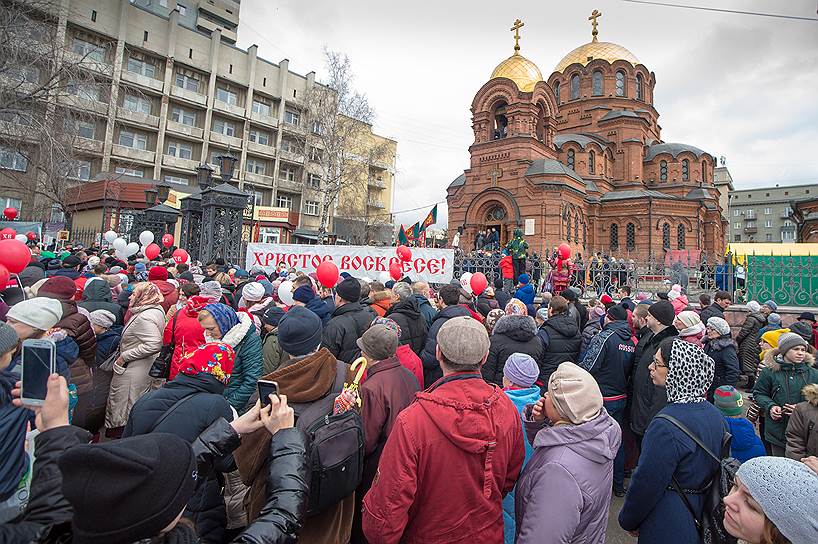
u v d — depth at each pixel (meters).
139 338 4.67
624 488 5.14
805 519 1.51
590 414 2.41
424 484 2.21
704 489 2.50
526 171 29.08
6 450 2.07
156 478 1.27
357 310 4.96
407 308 5.12
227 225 14.42
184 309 4.55
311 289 5.30
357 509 3.05
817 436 3.61
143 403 2.49
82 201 28.86
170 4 54.78
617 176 38.75
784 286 10.65
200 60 47.03
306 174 49.12
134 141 43.25
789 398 4.43
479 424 2.22
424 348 5.22
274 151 51.41
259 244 12.95
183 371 2.63
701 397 2.72
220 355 2.70
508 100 29.98
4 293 4.74
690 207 33.91
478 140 31.34
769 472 1.66
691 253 23.27
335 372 2.81
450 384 2.43
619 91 40.88
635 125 38.97
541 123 31.81
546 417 2.79
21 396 1.89
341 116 42.47
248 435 2.34
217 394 2.65
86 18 39.31
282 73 52.47
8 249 4.68
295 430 2.06
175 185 36.72
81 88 13.71
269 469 1.92
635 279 12.67
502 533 2.28
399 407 2.96
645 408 4.68
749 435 3.13
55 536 1.62
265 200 51.59
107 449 1.23
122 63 42.69
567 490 2.20
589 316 7.21
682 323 4.59
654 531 2.50
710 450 2.51
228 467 2.44
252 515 2.26
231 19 60.50
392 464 2.21
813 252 18.70
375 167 62.38
